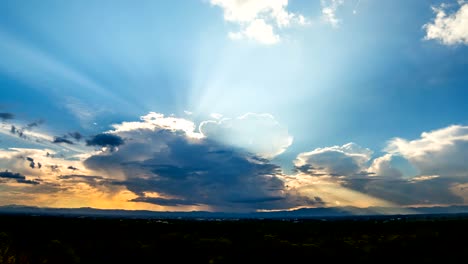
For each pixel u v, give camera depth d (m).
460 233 47.31
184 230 71.31
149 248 42.06
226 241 46.41
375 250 39.72
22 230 59.75
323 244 47.03
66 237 53.28
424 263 33.38
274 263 36.66
